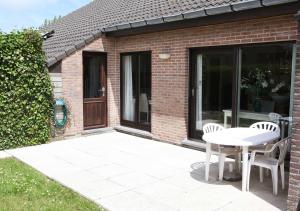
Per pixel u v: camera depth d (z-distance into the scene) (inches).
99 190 213.8
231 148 232.7
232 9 258.4
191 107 331.6
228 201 195.3
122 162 276.4
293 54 253.1
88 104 395.9
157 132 359.6
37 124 341.1
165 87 347.3
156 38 352.2
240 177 231.9
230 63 295.4
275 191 203.5
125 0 508.7
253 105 283.9
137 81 394.9
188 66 325.4
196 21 296.7
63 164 272.1
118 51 406.9
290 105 258.4
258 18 263.6
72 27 490.6
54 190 213.3
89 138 373.1
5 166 266.1
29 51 327.0
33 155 300.5
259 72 277.0
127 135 389.4
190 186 220.1
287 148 215.0
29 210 181.0
